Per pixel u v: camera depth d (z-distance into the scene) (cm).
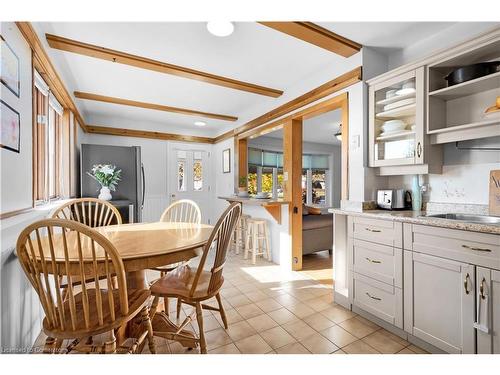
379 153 237
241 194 430
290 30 203
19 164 169
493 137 188
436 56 190
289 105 329
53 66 234
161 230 204
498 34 159
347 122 254
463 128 182
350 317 218
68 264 113
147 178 511
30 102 189
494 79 169
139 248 147
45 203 258
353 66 246
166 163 532
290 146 339
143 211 505
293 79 309
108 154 377
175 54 249
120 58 246
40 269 126
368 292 208
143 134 498
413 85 211
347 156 254
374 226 204
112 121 472
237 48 240
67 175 334
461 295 150
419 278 172
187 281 178
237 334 192
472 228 143
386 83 223
